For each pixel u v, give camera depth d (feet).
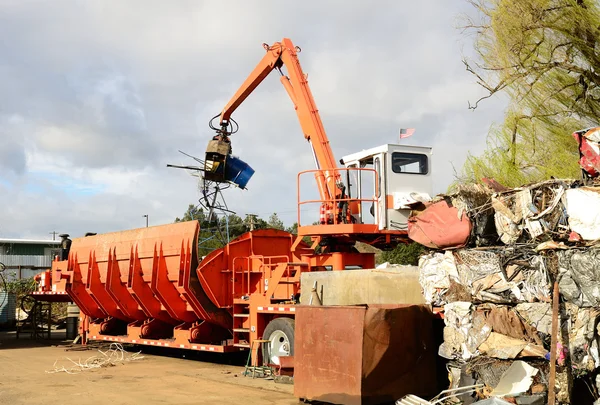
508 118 46.78
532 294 25.12
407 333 29.78
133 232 53.57
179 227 48.37
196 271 46.42
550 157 45.11
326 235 41.93
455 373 27.84
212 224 54.34
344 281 36.24
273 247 49.11
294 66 49.03
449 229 28.30
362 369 28.43
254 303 42.88
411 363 29.68
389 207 40.93
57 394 34.53
